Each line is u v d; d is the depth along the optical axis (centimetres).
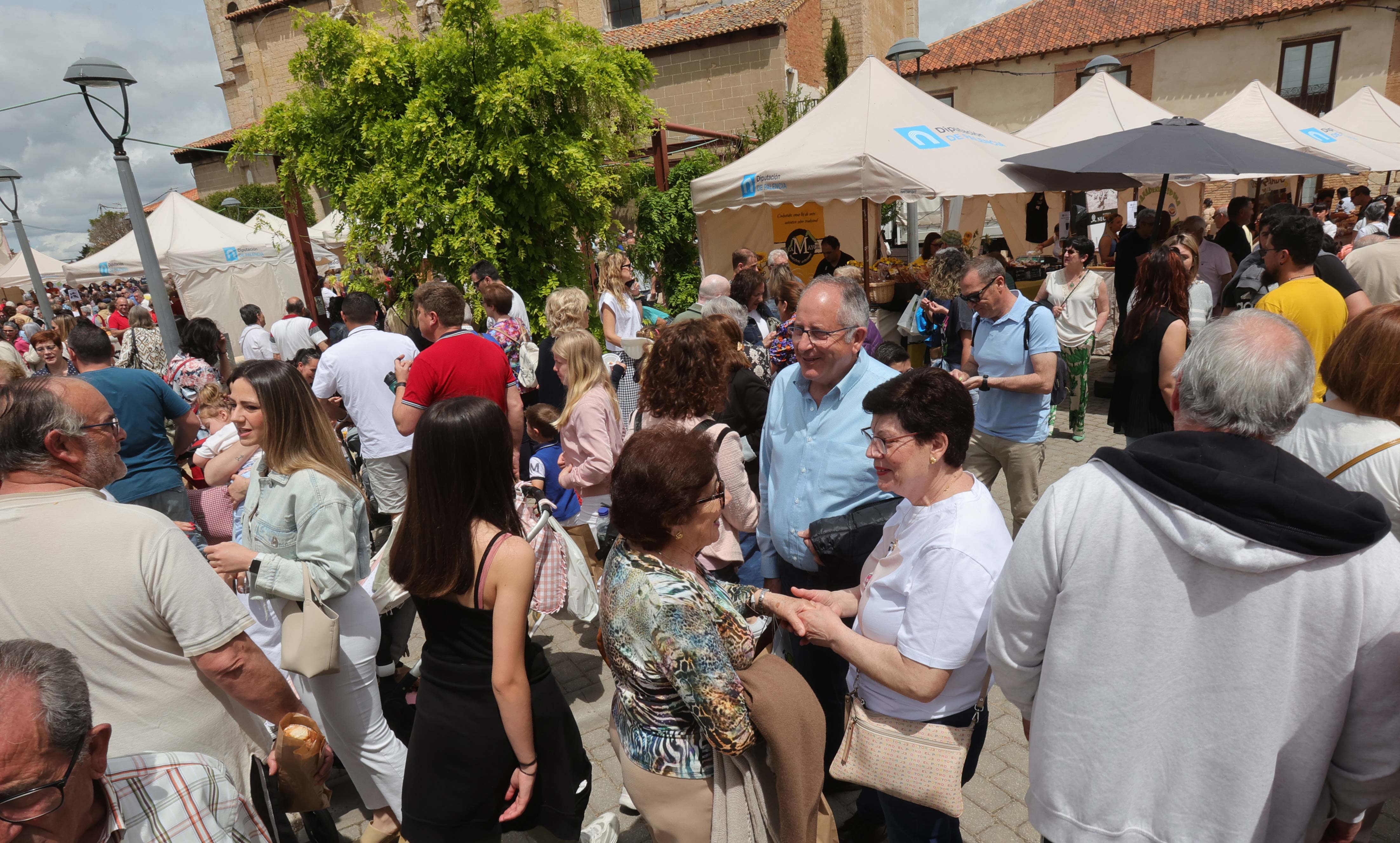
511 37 714
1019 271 966
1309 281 343
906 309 717
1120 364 386
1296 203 1592
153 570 171
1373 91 1227
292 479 234
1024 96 2223
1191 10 2014
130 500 390
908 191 598
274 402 235
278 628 272
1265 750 130
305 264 1003
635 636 170
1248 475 127
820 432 246
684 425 275
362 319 457
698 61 1586
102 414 184
